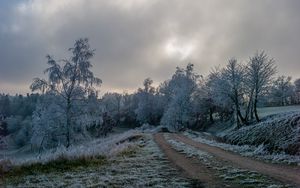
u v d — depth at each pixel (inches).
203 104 4458.7
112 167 842.8
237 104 2913.4
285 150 1127.6
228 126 3799.2
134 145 1502.2
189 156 1071.6
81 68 1547.7
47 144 1697.8
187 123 4611.2
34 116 2245.3
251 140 1518.2
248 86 2876.5
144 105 5644.7
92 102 1579.7
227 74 2945.4
